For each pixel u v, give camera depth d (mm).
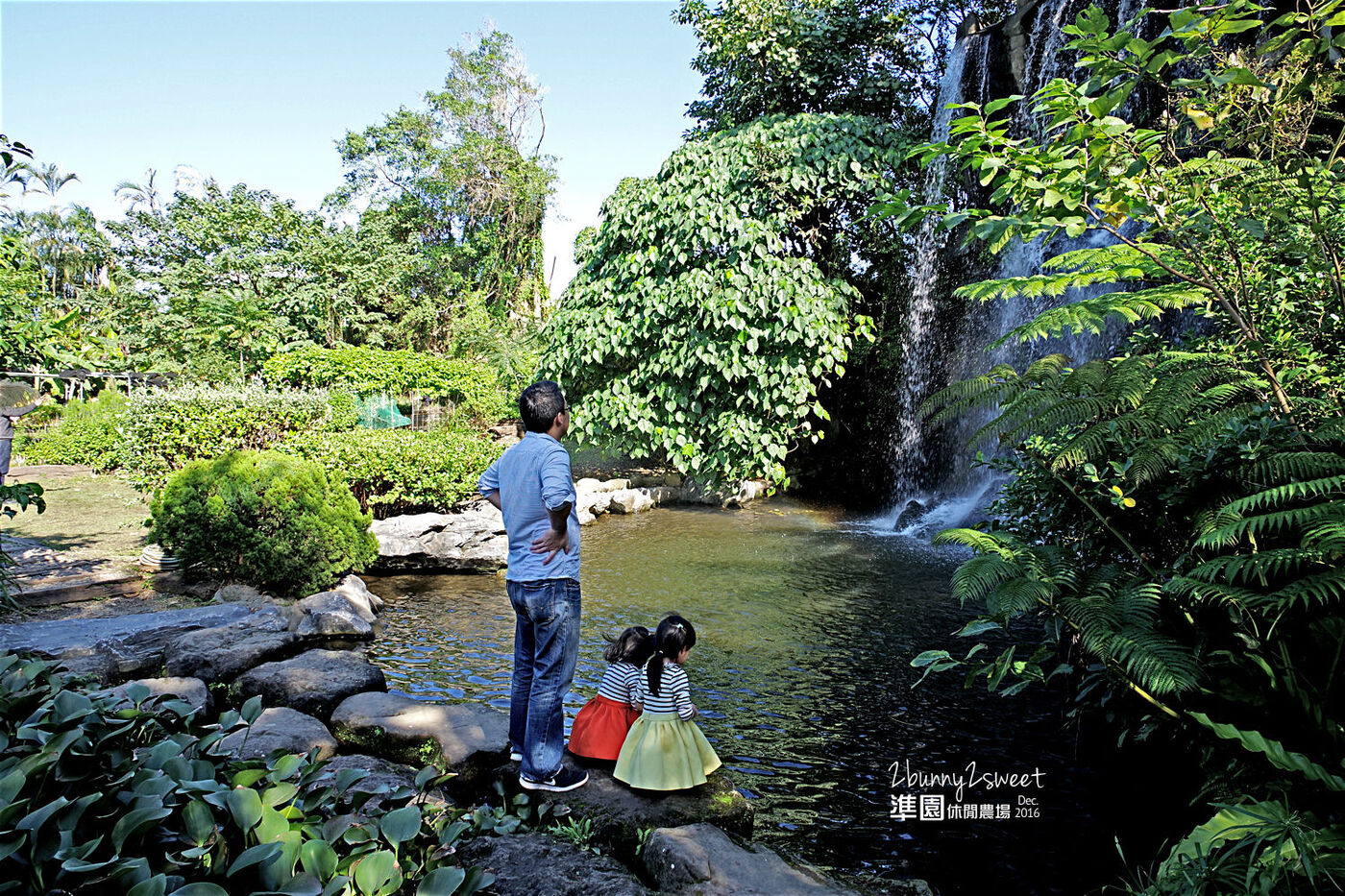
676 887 2578
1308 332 3326
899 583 7547
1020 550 3215
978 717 4430
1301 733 2631
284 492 6547
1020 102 11062
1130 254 3684
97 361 5602
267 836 1670
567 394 12016
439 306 35750
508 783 3281
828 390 14828
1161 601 3088
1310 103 2705
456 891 1867
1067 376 3436
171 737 2021
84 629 5145
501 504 3248
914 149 3078
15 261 5488
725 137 11516
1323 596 2238
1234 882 2119
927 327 13250
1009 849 3172
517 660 3363
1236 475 2873
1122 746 3941
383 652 5570
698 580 7668
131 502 10094
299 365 20594
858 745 4105
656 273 11047
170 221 31875
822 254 12219
